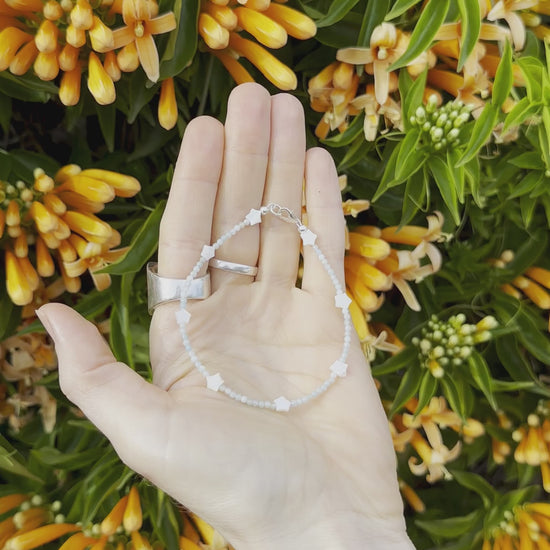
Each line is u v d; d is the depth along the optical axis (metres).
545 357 0.34
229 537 0.25
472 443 0.37
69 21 0.26
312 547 0.24
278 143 0.28
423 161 0.29
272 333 0.27
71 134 0.34
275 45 0.27
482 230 0.34
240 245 0.27
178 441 0.23
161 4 0.27
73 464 0.32
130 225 0.31
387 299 0.36
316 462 0.25
